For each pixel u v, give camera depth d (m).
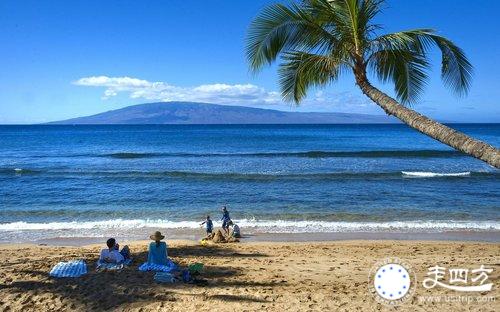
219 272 9.86
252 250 13.48
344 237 16.12
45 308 7.47
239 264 10.91
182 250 13.48
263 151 56.66
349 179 30.80
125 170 36.94
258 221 18.78
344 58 7.73
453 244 14.51
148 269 9.57
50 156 51.91
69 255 12.35
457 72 7.86
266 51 7.82
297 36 7.75
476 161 43.00
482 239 15.80
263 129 170.12
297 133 123.19
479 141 5.29
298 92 8.90
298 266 10.67
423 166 38.91
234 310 7.22
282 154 50.88
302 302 7.54
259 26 7.65
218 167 38.81
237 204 22.59
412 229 17.31
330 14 7.55
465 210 20.88
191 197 24.56
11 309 7.42
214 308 7.33
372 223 18.31
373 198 23.91
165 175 33.03
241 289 8.30
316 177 31.59
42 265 10.29
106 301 7.72
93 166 40.72
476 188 27.06
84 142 82.62
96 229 17.64
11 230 17.44
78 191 26.77
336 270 10.20
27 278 8.98
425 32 7.42
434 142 76.44
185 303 7.59
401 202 22.84
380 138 91.69
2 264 10.52
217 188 27.42
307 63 8.04
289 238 15.99
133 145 72.44
